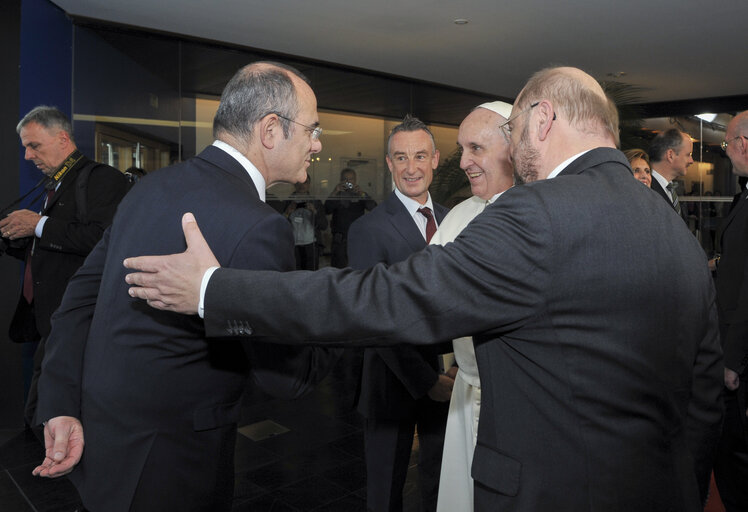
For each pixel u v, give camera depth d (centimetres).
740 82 725
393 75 696
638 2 432
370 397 220
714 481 240
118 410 115
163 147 509
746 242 238
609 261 88
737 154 255
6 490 282
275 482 286
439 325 90
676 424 96
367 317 90
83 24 454
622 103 728
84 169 321
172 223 114
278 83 127
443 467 178
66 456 118
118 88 475
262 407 397
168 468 115
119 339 116
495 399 98
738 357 226
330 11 449
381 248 221
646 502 91
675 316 93
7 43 380
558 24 487
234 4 430
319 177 639
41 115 313
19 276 378
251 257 109
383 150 702
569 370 90
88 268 134
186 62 523
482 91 795
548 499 92
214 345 118
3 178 376
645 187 99
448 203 779
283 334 95
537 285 88
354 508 260
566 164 103
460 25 489
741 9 447
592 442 90
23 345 374
